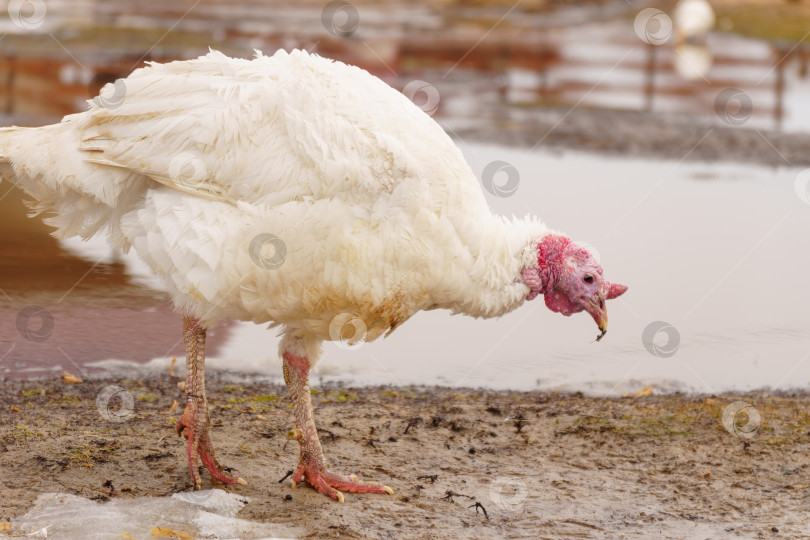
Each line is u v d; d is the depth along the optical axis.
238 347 10.95
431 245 7.16
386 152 7.02
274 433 8.71
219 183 7.02
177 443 8.31
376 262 7.07
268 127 7.02
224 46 27.34
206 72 7.32
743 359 10.84
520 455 8.48
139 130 7.07
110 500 7.14
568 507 7.52
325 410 9.32
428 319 12.14
